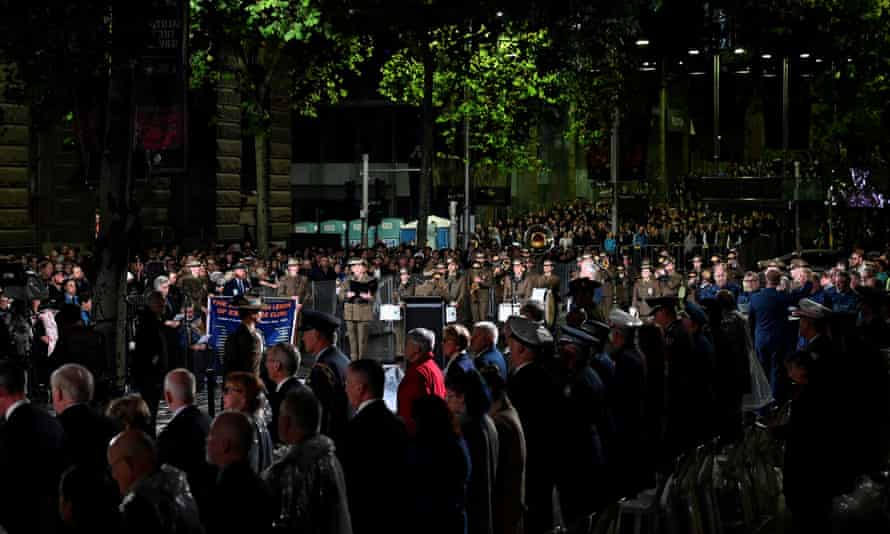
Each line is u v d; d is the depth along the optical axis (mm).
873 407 13000
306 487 8758
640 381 13531
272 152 58156
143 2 19250
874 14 58625
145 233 44812
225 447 8133
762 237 64812
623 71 51750
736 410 16906
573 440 11953
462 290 32531
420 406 9648
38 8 20844
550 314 27375
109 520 6914
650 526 12672
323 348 13336
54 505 9906
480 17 42625
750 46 57719
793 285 27047
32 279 24531
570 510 12039
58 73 21328
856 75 59812
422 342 12852
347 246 46656
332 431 12109
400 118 93250
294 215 95500
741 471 15664
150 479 7613
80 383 10180
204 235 53594
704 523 14031
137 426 9883
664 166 96438
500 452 10750
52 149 45969
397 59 59812
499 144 60812
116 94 19172
